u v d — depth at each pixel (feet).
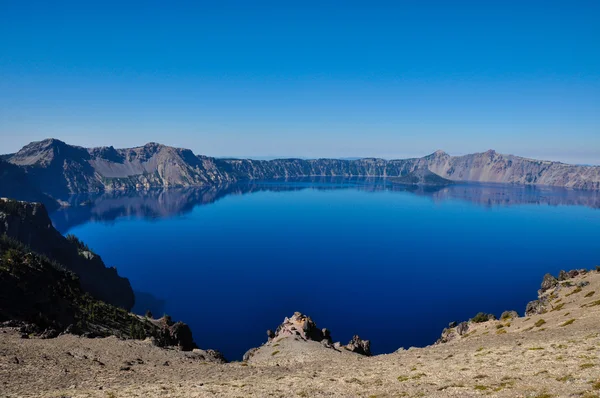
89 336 353.51
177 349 369.71
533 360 150.82
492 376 135.03
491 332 370.53
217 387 167.12
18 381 189.06
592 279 424.87
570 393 98.84
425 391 125.80
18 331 333.83
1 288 456.45
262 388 158.30
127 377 208.03
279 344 416.05
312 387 153.38
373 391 136.56
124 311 627.46
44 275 565.94
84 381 195.42
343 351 410.31
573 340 179.63
